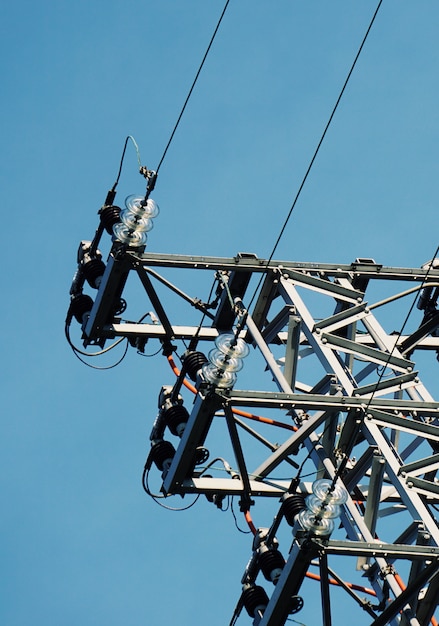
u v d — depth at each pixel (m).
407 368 39.88
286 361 40.28
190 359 40.12
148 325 41.78
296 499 35.66
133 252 40.62
